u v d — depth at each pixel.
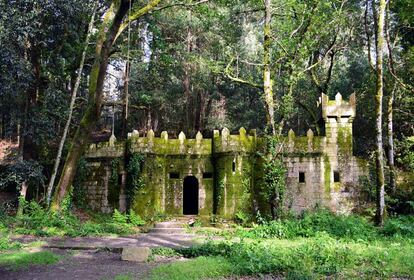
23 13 21.66
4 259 12.44
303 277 10.02
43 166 26.50
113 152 25.59
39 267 11.94
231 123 35.38
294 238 17.53
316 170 23.30
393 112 28.66
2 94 21.62
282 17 25.75
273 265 11.17
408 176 24.52
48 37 23.81
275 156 21.73
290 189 23.16
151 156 24.41
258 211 21.48
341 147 23.56
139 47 32.31
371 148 30.06
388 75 27.00
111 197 25.20
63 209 21.39
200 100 37.00
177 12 31.31
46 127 24.20
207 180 24.36
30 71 22.64
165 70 32.97
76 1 23.38
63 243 16.33
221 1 24.89
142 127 39.62
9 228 19.12
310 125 34.91
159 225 22.09
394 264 11.46
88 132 21.69
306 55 23.98
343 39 30.64
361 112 31.53
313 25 24.12
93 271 11.40
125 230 20.69
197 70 32.38
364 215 22.41
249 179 23.12
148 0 25.52
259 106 35.53
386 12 24.12
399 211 22.75
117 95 36.47
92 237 18.42
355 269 11.14
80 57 26.64
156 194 24.20
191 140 24.92
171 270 10.90
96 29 27.62
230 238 16.53
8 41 21.20
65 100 26.20
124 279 9.98
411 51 26.16
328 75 29.02
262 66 23.52
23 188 23.38
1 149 33.53
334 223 18.73
